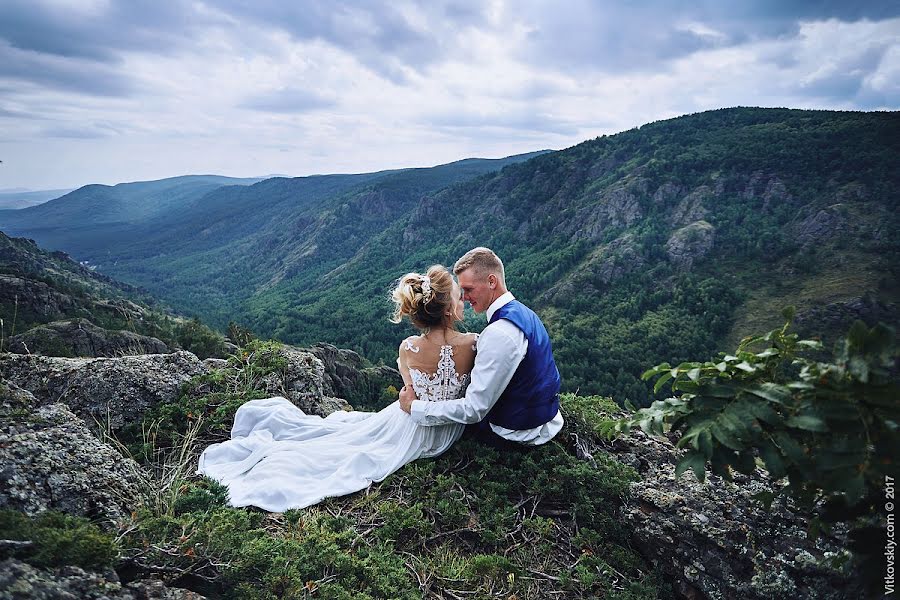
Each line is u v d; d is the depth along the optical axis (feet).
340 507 10.79
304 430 13.35
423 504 10.65
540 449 12.70
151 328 265.13
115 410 13.87
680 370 6.74
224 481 11.42
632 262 504.43
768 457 5.66
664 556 10.19
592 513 10.99
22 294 241.96
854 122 588.09
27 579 5.36
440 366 11.80
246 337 20.10
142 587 6.59
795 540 9.16
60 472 8.32
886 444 4.86
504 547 10.11
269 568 7.89
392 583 8.52
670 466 12.25
